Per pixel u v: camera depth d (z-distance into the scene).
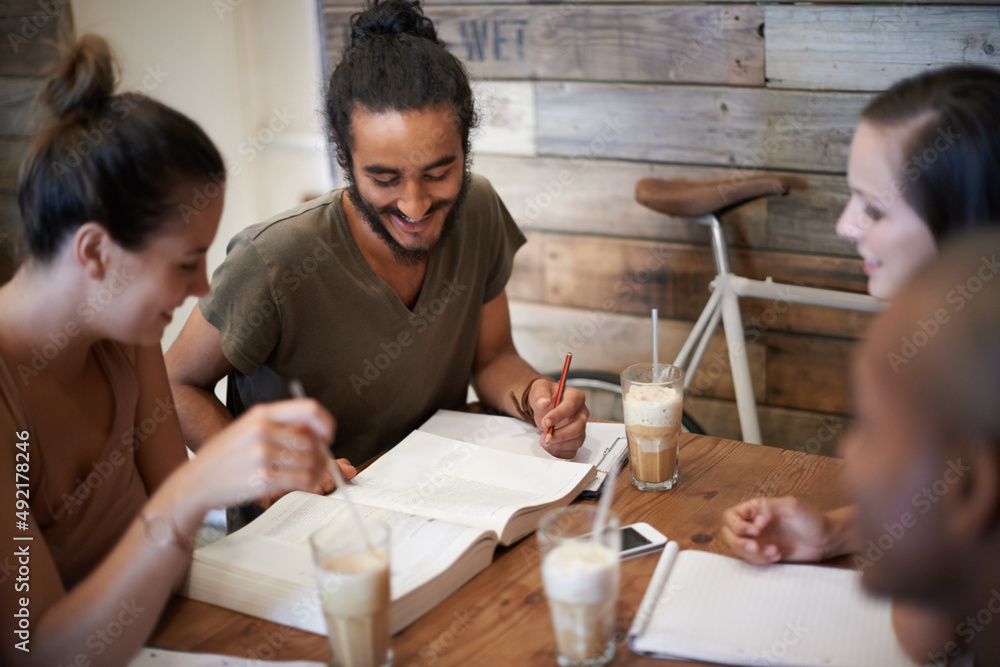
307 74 2.54
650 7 2.02
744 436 2.00
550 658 0.84
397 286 1.38
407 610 0.89
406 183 1.20
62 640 0.82
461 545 0.96
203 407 1.33
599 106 2.16
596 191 2.23
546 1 2.12
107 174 0.81
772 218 2.04
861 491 0.61
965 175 0.93
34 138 0.85
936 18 1.74
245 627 0.90
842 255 1.98
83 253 0.84
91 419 0.97
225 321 1.28
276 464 0.84
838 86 1.88
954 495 0.57
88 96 0.84
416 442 1.26
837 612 0.87
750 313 2.12
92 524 0.98
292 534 1.01
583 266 2.32
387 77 1.15
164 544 0.84
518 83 2.23
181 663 0.84
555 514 0.86
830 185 1.95
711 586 0.92
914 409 0.56
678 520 1.08
